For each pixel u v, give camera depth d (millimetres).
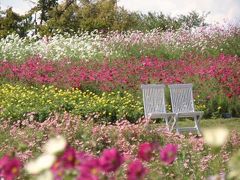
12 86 18703
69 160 2791
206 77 18797
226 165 7984
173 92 14781
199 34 27281
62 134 10211
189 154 8727
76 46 25406
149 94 14477
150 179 7016
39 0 42094
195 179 7703
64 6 43219
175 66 21984
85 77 18750
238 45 26562
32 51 25359
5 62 22281
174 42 26750
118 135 10453
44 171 2721
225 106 17484
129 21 43625
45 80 19031
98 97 17062
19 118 14078
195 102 17703
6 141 9836
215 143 2760
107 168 2820
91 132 10461
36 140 9852
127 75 19969
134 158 8609
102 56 24641
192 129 14062
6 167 2943
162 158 3287
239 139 9969
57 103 15641
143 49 25844
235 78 18453
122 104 16453
